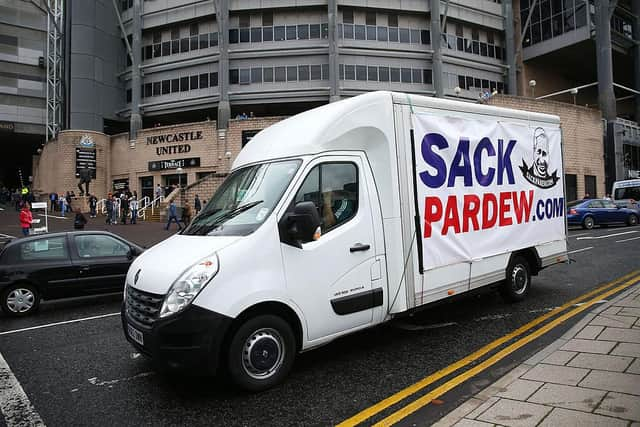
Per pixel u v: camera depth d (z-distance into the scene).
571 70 50.50
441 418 3.16
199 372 3.43
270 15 38.75
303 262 3.93
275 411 3.41
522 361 4.17
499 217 5.89
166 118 43.22
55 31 47.81
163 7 40.78
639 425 2.71
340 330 4.19
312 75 38.19
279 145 4.54
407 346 4.81
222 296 3.48
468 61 42.00
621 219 20.17
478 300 6.74
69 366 4.62
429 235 4.94
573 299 6.48
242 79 38.44
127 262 8.14
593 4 41.16
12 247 7.42
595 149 36.09
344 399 3.57
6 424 3.36
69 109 44.44
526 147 6.43
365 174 4.52
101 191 38.41
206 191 27.89
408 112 4.88
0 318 7.11
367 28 39.03
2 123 46.38
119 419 3.39
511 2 44.78
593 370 3.60
